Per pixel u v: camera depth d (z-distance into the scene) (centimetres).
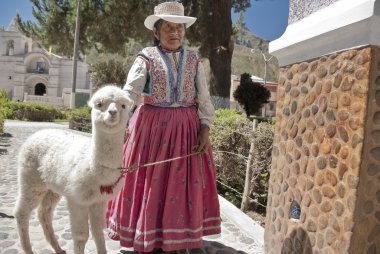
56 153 273
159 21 314
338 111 214
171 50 315
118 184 262
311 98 242
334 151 216
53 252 322
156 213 304
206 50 1762
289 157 269
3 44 5275
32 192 289
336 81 217
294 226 258
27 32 2378
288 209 267
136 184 309
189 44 1856
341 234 207
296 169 258
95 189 253
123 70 2880
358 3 199
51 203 310
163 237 302
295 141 261
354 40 202
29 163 286
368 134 196
